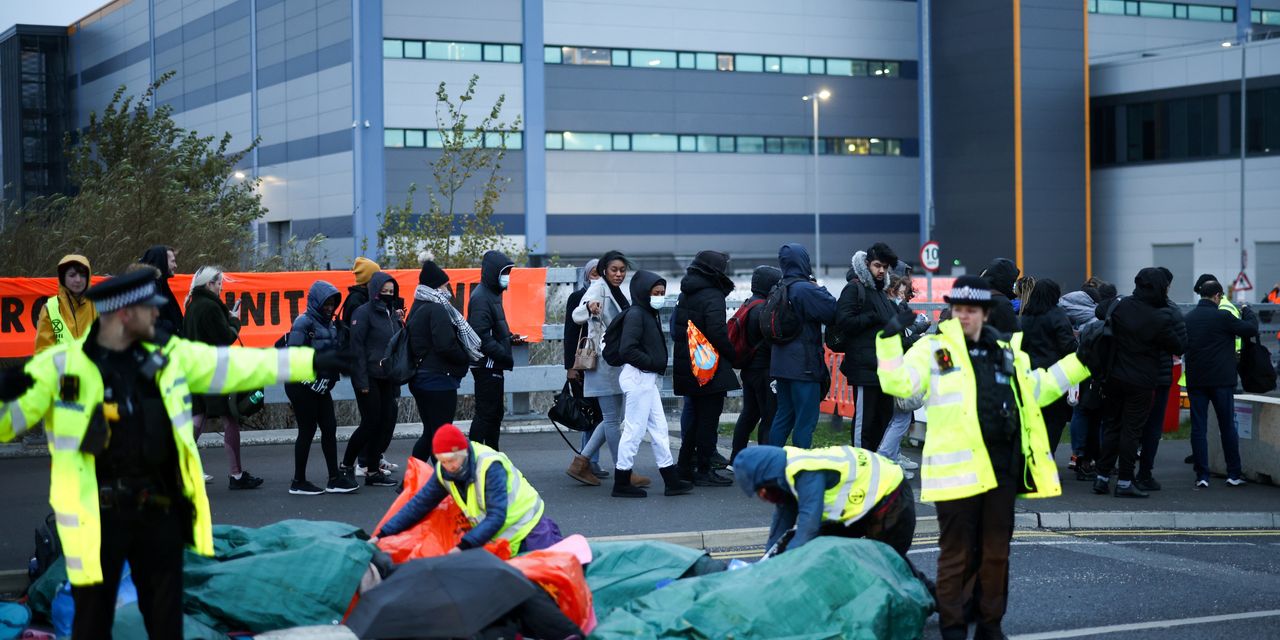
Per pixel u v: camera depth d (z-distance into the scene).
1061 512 9.83
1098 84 59.00
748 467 6.58
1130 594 7.55
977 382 6.04
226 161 23.81
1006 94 57.62
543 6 54.50
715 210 58.53
